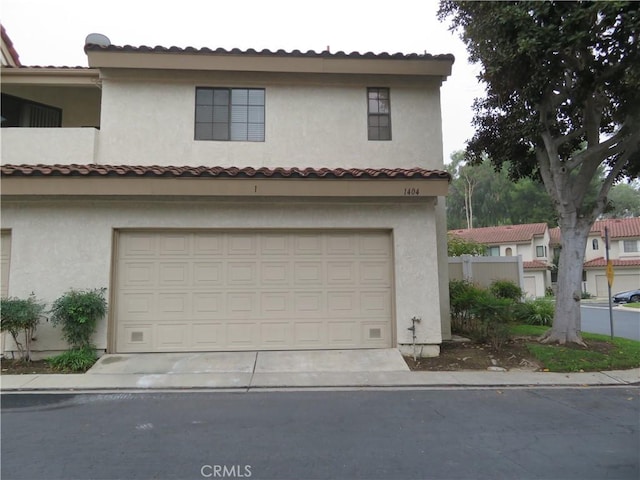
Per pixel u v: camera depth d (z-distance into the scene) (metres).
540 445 5.00
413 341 9.27
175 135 10.86
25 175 8.59
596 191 37.25
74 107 12.65
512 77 9.41
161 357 8.96
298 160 11.08
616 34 8.09
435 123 11.40
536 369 8.73
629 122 9.59
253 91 11.27
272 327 9.52
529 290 40.72
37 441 5.07
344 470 4.35
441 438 5.20
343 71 11.07
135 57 10.61
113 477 4.18
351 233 9.84
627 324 17.67
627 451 4.84
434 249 9.70
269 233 9.70
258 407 6.38
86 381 7.67
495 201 59.19
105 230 9.22
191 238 9.53
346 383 7.68
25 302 8.38
